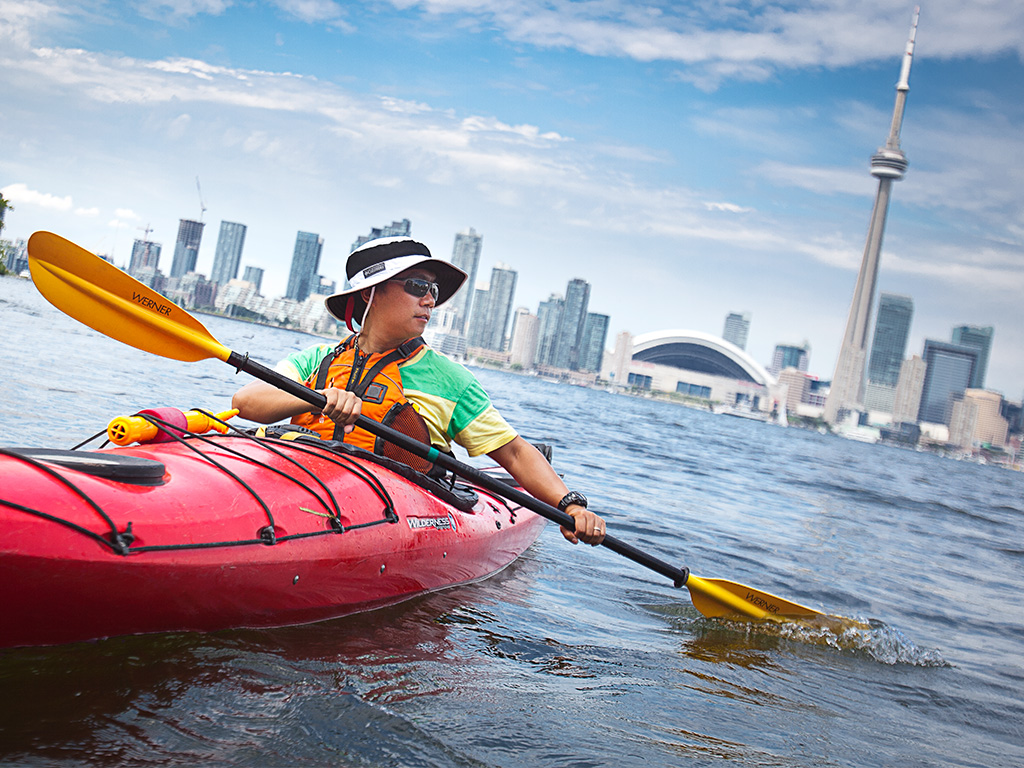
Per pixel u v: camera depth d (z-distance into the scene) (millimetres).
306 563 2547
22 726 1688
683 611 4016
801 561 5969
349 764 1757
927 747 2566
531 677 2623
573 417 25625
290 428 3416
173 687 2000
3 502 1810
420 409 3207
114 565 1956
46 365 9336
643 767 2016
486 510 4137
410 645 2699
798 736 2467
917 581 5957
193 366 14531
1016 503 23719
